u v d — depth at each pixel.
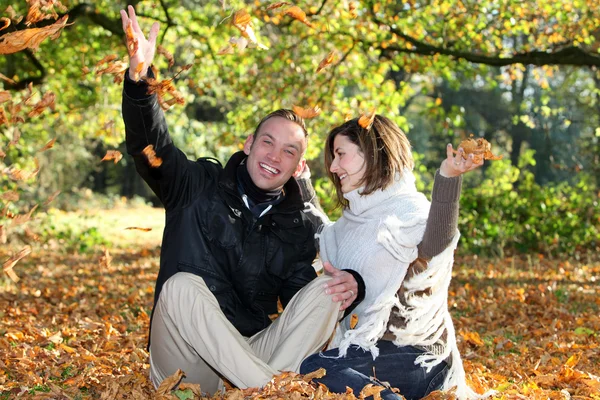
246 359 3.57
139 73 3.59
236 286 4.04
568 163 38.53
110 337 6.05
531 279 11.02
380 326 3.69
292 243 4.14
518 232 15.56
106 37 14.30
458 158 3.45
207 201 3.99
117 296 9.47
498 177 16.39
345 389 3.56
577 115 33.16
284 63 12.54
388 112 11.97
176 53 18.19
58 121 17.92
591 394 4.22
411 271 3.82
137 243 20.88
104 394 3.93
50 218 16.67
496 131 40.22
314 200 4.59
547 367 5.03
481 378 4.52
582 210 16.03
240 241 3.99
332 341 4.01
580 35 11.51
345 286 3.74
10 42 3.10
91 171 42.62
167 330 3.73
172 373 3.86
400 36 12.05
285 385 3.48
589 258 13.88
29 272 12.93
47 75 13.89
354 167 3.84
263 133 4.02
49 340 5.73
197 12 13.44
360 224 3.90
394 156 3.85
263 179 3.99
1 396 4.01
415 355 3.76
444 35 12.06
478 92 39.72
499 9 11.95
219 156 19.31
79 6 12.18
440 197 3.56
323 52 12.59
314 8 11.83
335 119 12.01
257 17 11.71
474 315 7.91
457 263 13.57
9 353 5.00
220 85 14.71
